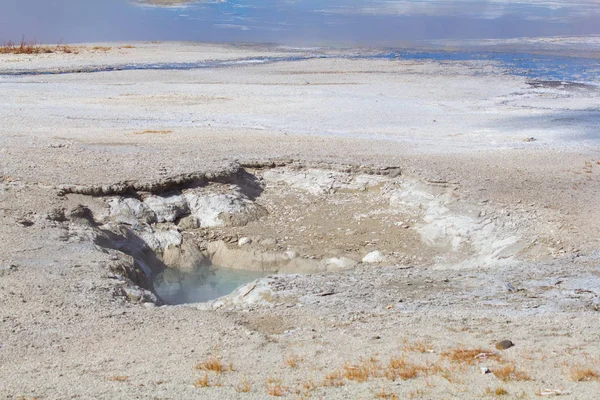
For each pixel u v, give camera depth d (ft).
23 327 36.68
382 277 46.91
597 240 54.70
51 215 56.29
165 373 29.84
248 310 40.45
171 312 39.83
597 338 33.27
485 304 40.70
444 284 45.14
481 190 65.21
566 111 107.45
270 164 71.67
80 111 99.40
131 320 38.11
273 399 26.27
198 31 226.38
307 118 99.14
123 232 59.06
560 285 44.39
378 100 114.52
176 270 60.03
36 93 112.88
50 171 65.51
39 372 30.37
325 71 145.59
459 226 60.80
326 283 45.42
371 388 27.07
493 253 56.29
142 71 142.61
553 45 192.85
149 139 81.51
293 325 37.50
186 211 64.80
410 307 40.32
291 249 61.72
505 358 30.37
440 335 34.50
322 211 67.15
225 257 61.67
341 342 33.83
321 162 71.67
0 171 64.39
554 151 81.25
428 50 182.19
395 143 83.46
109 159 70.69
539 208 61.31
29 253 48.16
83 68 145.28
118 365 31.17
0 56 155.63
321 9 288.30
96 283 43.98
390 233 63.36
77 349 33.81
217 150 75.82
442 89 125.70
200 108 104.42
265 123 94.73
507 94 121.80
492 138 88.58
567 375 27.86
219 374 29.58
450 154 78.07
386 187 69.26
